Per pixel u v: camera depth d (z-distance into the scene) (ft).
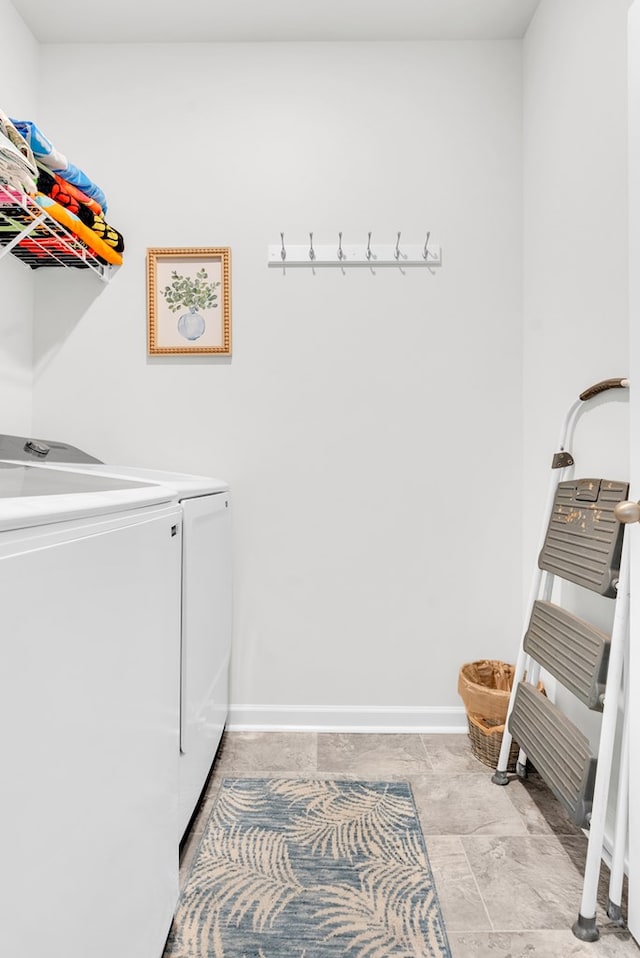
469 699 5.90
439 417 6.64
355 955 3.52
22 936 1.83
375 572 6.66
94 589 2.42
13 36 6.09
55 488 2.76
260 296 6.61
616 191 4.57
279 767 5.74
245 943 3.60
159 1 6.00
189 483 4.76
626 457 4.49
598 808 3.76
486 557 6.66
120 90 6.61
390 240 6.61
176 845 3.69
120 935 2.68
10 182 4.50
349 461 6.64
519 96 6.60
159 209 6.61
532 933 3.72
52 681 2.05
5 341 6.09
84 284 6.63
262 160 6.61
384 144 6.61
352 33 6.49
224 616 5.90
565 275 5.51
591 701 3.97
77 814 2.24
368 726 6.64
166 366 6.64
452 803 5.12
